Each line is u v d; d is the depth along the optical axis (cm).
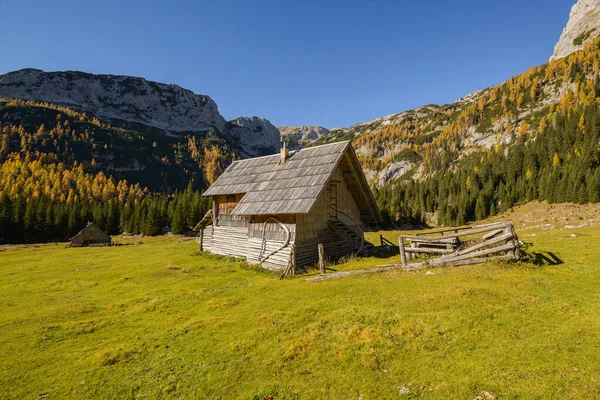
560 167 11250
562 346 826
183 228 10019
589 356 771
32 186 14400
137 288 2130
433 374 788
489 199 11781
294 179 2647
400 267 1872
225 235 3397
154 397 827
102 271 2961
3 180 14425
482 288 1277
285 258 2378
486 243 1716
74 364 1042
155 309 1594
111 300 1866
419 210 12019
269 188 2731
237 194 3203
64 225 9906
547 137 13800
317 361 905
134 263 3425
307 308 1320
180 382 881
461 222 10781
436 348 896
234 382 852
